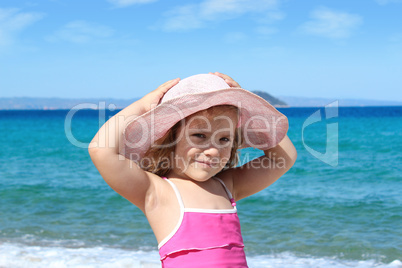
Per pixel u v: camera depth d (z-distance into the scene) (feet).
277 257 20.20
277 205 30.99
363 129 116.98
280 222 26.48
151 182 7.41
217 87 7.45
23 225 25.90
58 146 88.74
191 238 7.23
